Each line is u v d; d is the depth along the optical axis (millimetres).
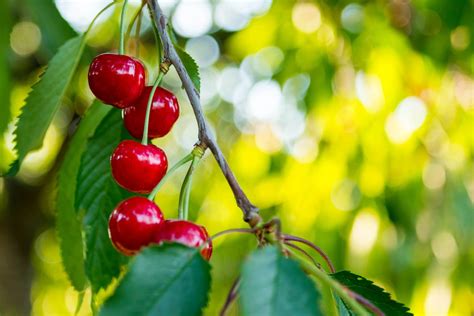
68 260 700
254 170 1348
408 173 1254
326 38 1221
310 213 1257
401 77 1197
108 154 686
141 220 587
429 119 1210
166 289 554
